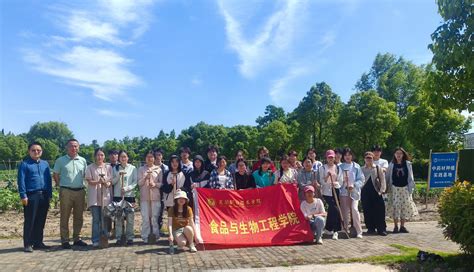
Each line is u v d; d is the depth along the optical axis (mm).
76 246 9500
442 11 7250
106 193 9562
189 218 8906
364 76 54312
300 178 10664
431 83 7816
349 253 8281
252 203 9844
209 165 10469
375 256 7941
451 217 7117
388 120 35219
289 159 11273
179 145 70062
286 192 10023
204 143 65562
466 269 6961
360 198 11188
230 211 9672
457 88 7641
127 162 10055
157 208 9938
